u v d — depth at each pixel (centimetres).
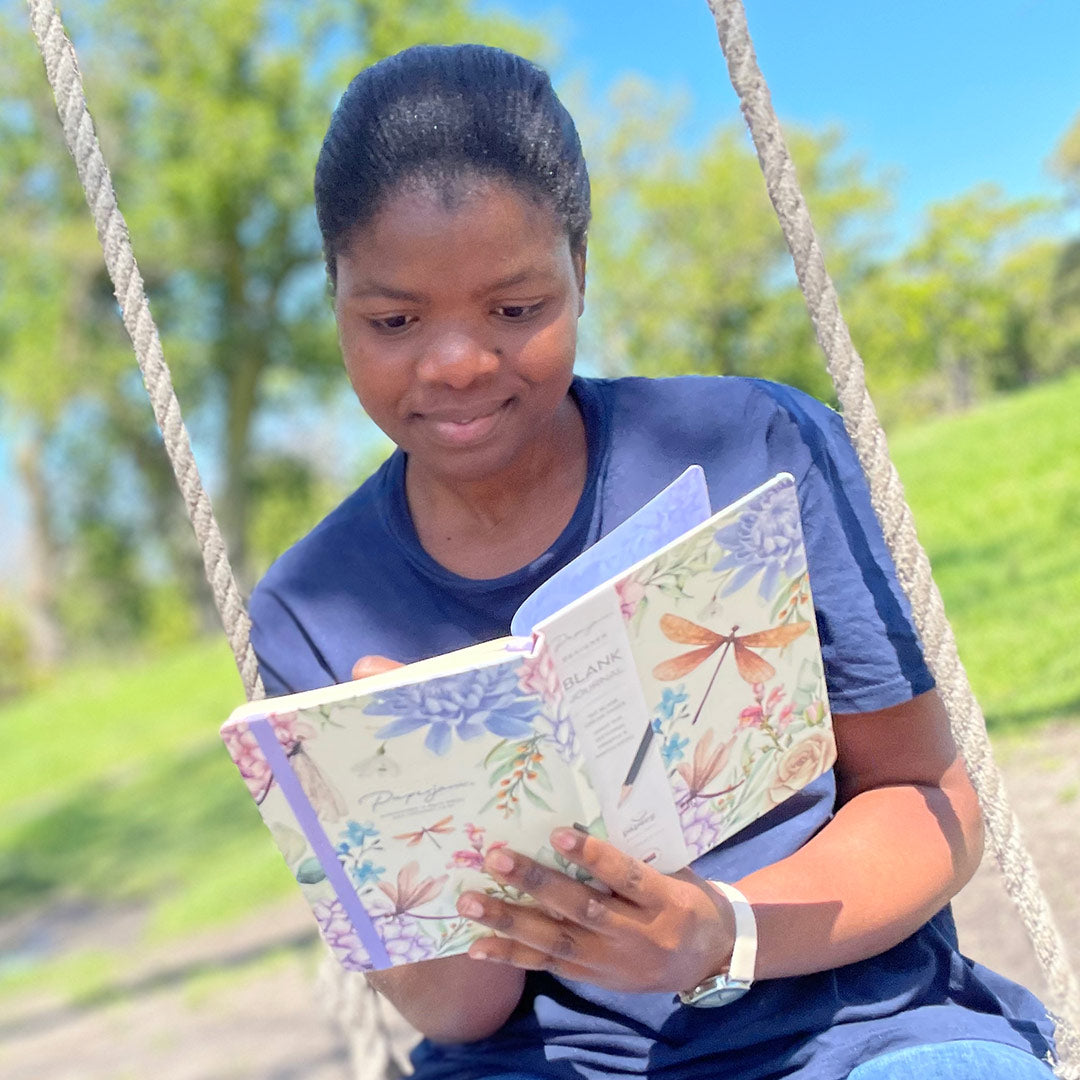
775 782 118
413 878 109
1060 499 669
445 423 120
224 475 2275
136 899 797
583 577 114
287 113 2119
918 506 800
